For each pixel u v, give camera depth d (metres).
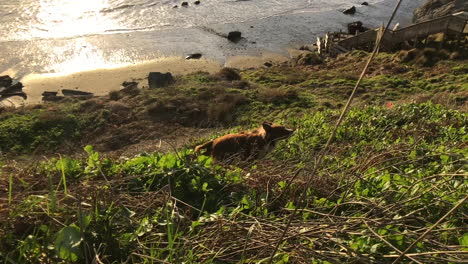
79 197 3.12
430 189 3.68
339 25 46.94
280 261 2.85
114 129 22.80
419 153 5.40
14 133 22.16
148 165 4.45
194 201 4.07
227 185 4.28
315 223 3.27
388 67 31.30
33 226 3.17
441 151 5.15
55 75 33.69
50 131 22.55
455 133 7.09
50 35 41.59
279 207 4.02
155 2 52.25
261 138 7.25
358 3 54.97
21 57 36.50
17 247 2.85
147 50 38.97
